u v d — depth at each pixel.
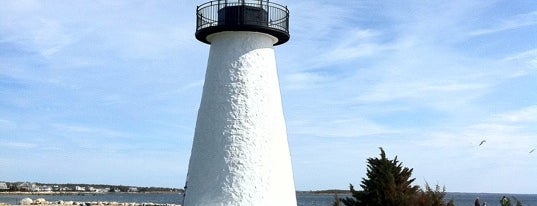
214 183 15.43
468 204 118.38
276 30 16.25
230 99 15.79
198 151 16.02
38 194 150.75
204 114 16.17
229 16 15.92
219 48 16.28
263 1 16.27
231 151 15.49
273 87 16.36
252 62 16.02
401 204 18.25
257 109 15.82
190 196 15.88
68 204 63.03
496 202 132.38
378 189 18.75
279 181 15.82
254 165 15.48
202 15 16.47
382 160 19.27
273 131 15.99
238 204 15.20
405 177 19.50
